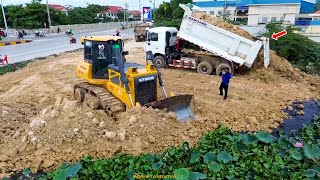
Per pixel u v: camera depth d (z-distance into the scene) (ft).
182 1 135.64
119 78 29.73
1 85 46.91
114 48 31.48
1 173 22.89
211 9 147.54
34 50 85.81
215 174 19.62
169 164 21.35
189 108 31.42
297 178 19.31
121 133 25.85
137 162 21.59
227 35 47.93
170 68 56.29
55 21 181.88
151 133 26.40
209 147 23.76
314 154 20.74
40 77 48.75
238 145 23.20
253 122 31.73
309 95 41.24
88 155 23.45
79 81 45.75
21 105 36.24
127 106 29.27
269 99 39.06
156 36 54.39
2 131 28.40
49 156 24.20
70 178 19.75
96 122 26.61
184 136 27.37
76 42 108.27
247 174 19.66
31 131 26.25
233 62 49.32
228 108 35.19
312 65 55.72
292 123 32.42
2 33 133.59
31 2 191.83
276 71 50.16
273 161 21.13
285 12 112.06
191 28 51.06
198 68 52.44
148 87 29.91
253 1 116.37
